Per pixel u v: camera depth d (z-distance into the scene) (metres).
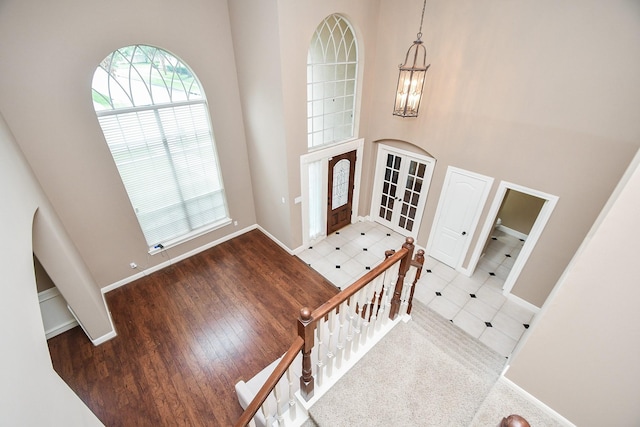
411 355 2.70
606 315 2.02
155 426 3.12
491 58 3.76
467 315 4.38
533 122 3.67
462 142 4.45
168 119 4.49
